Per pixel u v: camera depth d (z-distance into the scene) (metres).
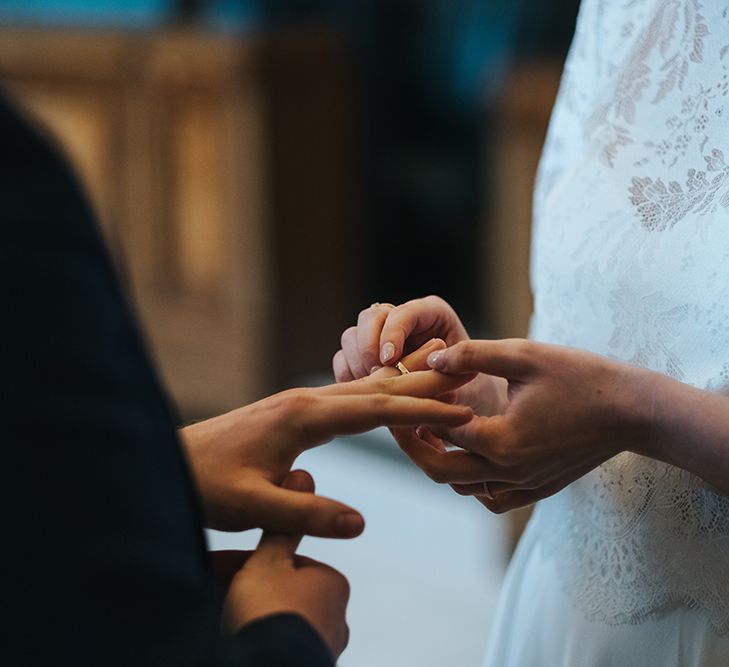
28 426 0.73
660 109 1.16
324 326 4.29
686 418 1.03
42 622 0.73
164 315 4.37
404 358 1.16
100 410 0.75
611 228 1.18
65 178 0.75
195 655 0.75
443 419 1.00
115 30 4.20
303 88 4.09
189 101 4.11
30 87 4.34
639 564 1.16
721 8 1.11
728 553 1.11
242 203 4.05
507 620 1.32
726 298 1.09
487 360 1.05
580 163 1.22
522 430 1.05
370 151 4.45
